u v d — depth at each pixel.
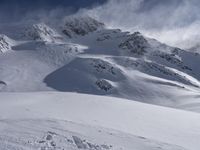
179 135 33.72
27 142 21.31
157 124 38.88
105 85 187.75
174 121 43.16
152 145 25.72
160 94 176.75
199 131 37.47
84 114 39.44
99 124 31.88
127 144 24.98
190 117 49.59
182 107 135.62
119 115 42.34
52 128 25.95
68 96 57.12
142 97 172.75
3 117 29.38
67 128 26.73
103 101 55.59
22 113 32.84
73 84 194.12
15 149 19.75
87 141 23.72
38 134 23.58
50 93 61.25
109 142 24.67
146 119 41.81
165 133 33.81
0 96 50.78
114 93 179.25
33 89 180.88
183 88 194.62
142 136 28.89
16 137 22.14
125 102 58.44
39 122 27.41
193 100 159.38
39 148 20.61
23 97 51.59
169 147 26.11
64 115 35.56
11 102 43.69
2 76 197.25
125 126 34.00
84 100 54.44
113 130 28.80
